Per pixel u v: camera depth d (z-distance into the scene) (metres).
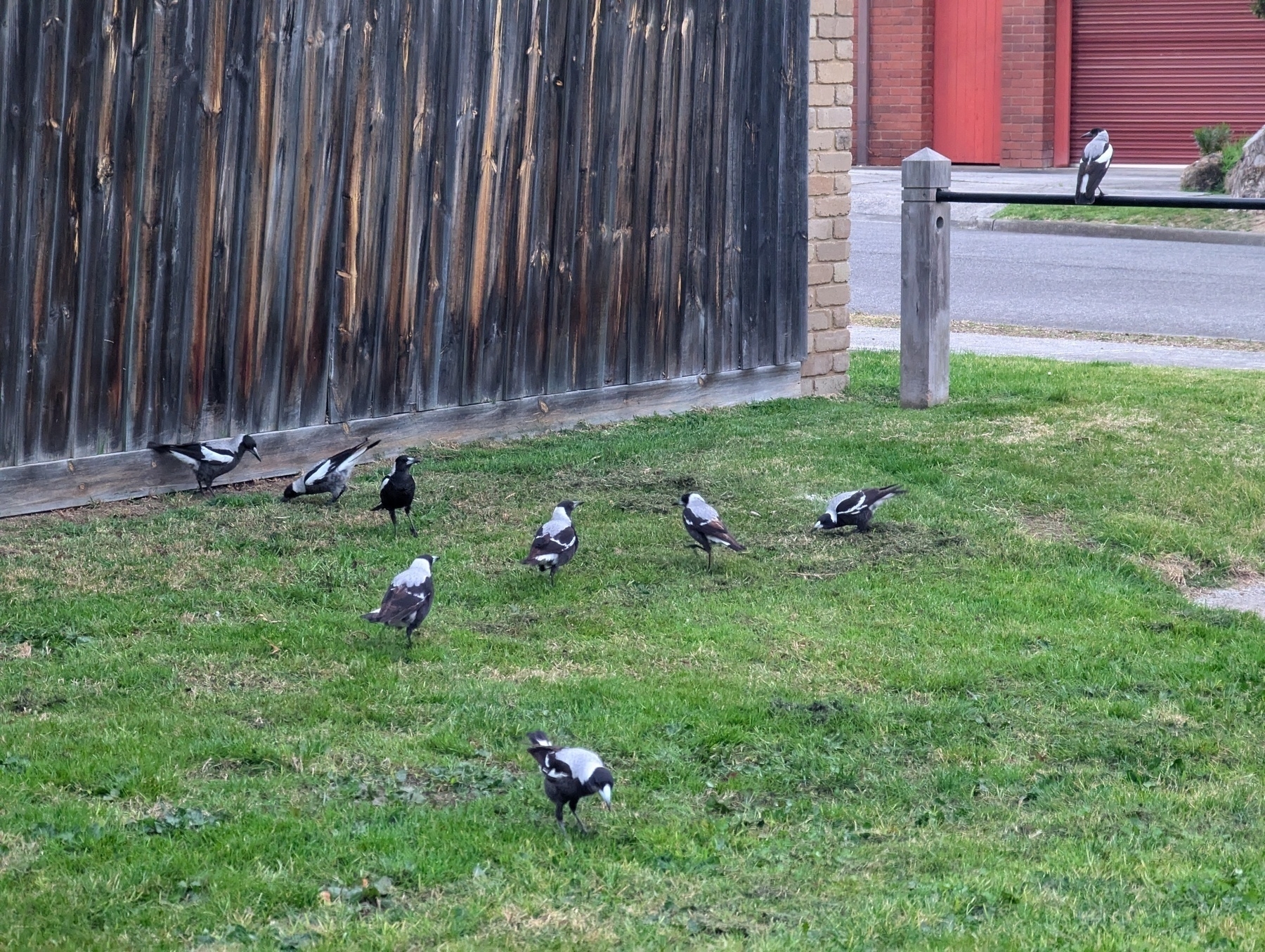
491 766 7.89
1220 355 19.52
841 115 17.12
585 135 14.70
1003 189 33.09
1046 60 37.09
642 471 13.51
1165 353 19.72
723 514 12.38
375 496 12.65
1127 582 11.20
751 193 16.34
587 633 9.84
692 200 15.77
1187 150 36.75
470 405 14.33
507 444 14.45
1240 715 8.86
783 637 9.85
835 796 7.71
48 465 11.65
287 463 13.09
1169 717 8.79
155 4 11.64
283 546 11.27
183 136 11.96
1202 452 14.00
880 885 6.69
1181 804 7.64
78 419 11.78
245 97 12.28
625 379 15.54
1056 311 22.86
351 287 13.26
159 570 10.62
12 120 10.99
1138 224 29.95
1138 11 36.50
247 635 9.50
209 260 12.31
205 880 6.51
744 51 15.99
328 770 7.68
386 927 6.13
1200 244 28.98
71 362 11.66
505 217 14.23
